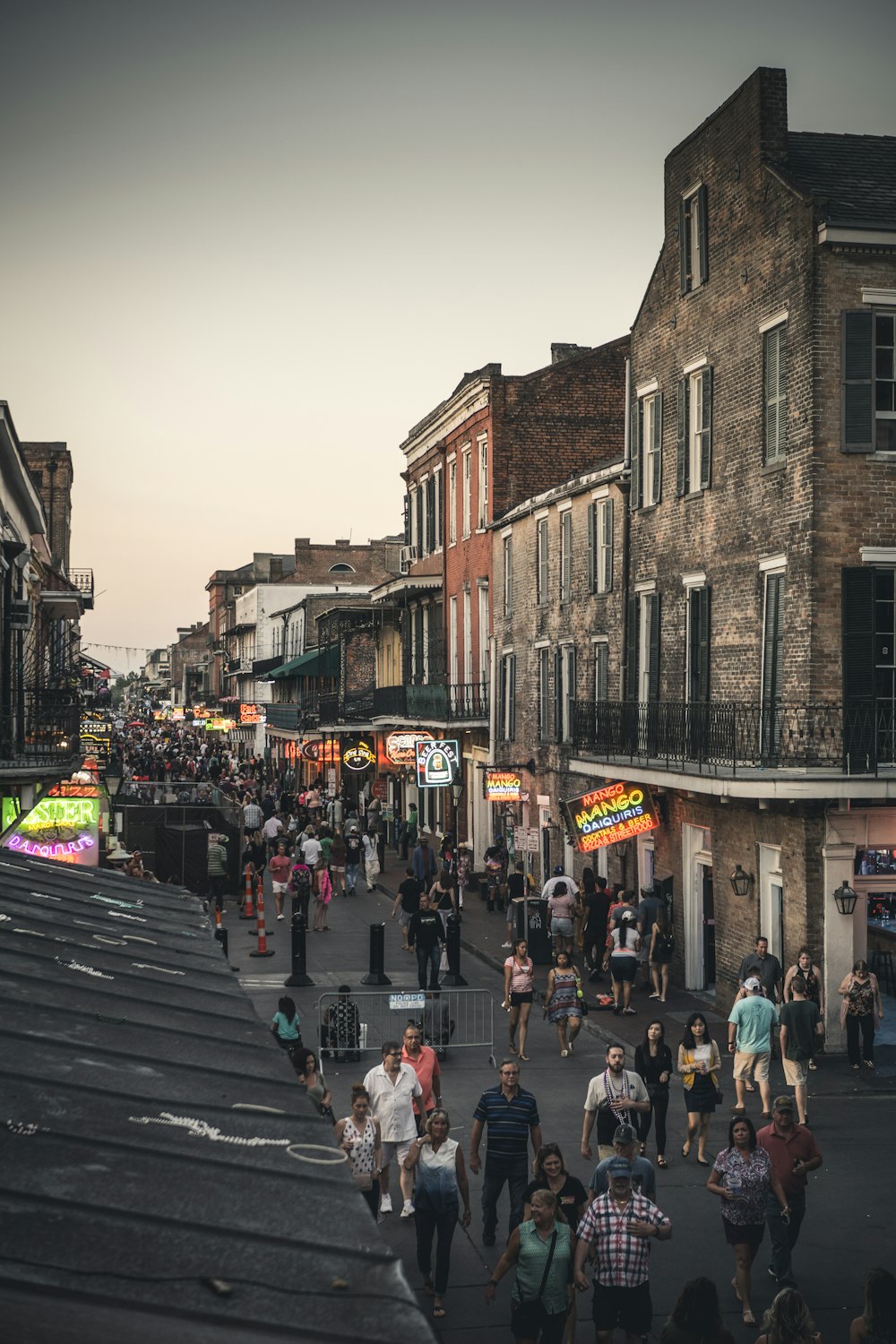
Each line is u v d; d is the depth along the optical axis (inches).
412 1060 527.2
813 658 761.6
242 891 1387.8
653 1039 556.4
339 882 1498.5
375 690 1932.8
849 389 764.0
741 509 863.1
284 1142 177.5
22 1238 131.3
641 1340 366.0
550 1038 799.7
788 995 638.5
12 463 1167.0
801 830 753.0
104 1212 142.2
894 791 729.6
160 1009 245.1
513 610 1462.8
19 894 349.4
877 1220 494.3
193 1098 192.5
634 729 1005.2
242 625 3870.6
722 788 765.3
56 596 1499.8
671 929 911.0
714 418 908.0
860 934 760.3
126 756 2918.3
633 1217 366.3
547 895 1048.8
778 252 808.9
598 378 1578.5
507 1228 500.1
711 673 908.0
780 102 837.2
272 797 1865.2
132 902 380.2
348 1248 140.9
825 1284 438.3
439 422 1774.1
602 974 968.3
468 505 1660.9
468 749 1673.2
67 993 244.7
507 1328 408.8
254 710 3262.8
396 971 989.2
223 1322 118.8
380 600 1993.1
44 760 983.0
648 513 1034.7
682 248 953.5
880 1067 707.4
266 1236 141.8
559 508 1284.4
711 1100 556.7
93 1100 183.9
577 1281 362.9
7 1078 188.5
